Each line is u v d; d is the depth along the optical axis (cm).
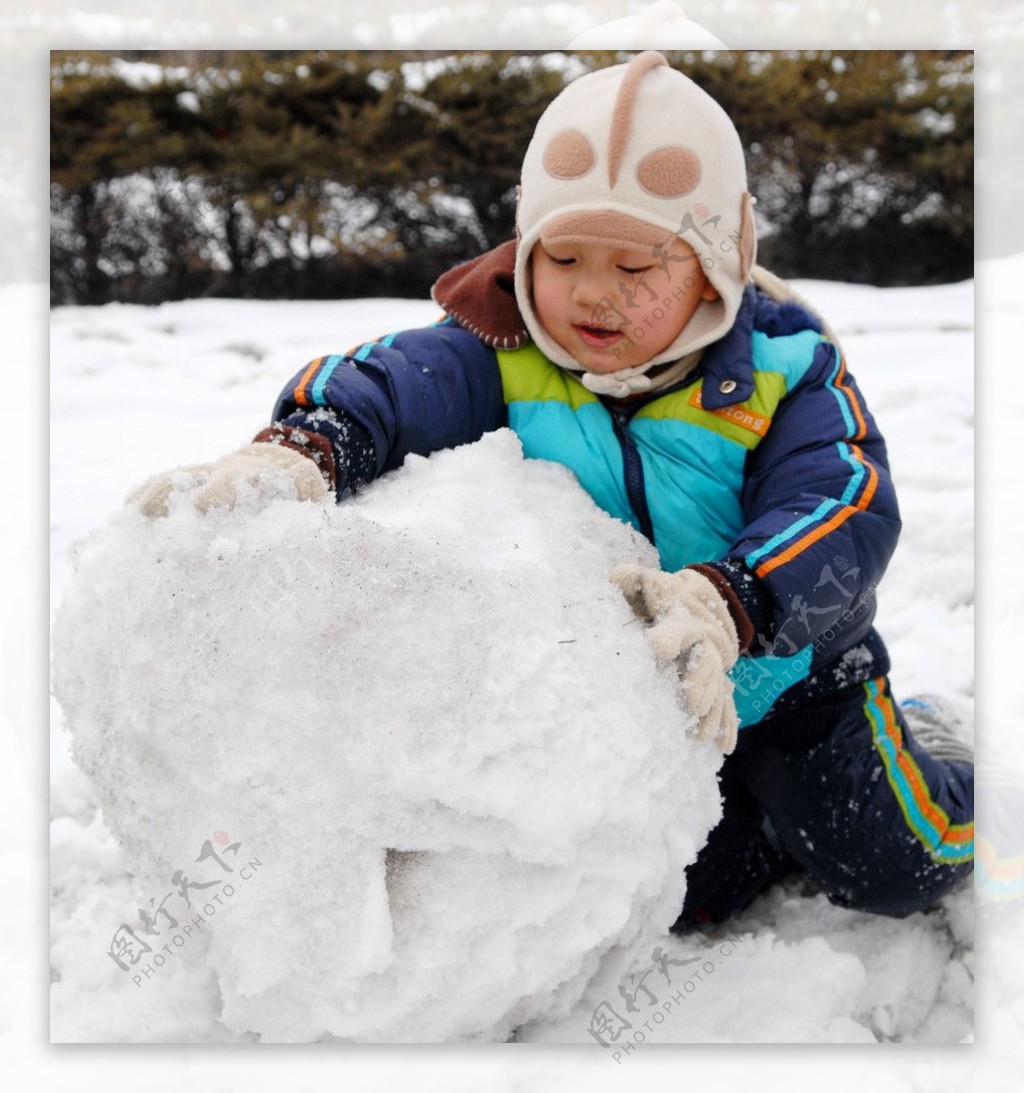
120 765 115
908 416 346
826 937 156
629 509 148
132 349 432
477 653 108
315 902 109
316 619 108
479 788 106
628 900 115
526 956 112
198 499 116
